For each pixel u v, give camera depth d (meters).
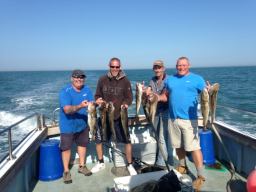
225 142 5.77
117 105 5.27
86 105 4.94
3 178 3.65
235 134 5.14
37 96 27.52
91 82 41.88
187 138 4.71
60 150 5.44
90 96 5.36
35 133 5.51
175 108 4.79
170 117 4.96
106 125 5.29
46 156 5.27
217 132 5.76
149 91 4.80
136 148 5.97
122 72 5.31
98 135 5.50
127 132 5.23
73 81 5.18
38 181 5.27
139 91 4.81
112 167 5.82
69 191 4.88
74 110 4.97
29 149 4.71
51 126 6.07
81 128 5.35
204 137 5.67
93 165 6.02
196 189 4.65
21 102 23.36
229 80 53.25
